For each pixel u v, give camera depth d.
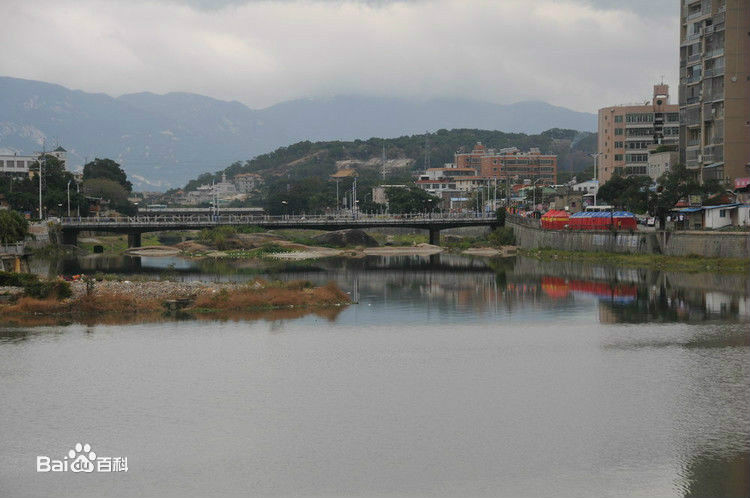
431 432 52.56
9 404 58.91
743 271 132.62
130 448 50.47
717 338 79.94
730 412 55.53
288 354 74.50
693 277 131.50
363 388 62.56
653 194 172.25
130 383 64.38
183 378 65.75
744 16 161.62
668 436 51.25
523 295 116.81
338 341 80.69
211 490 44.59
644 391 60.91
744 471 45.94
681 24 180.88
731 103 162.62
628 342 78.81
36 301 98.38
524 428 53.06
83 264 183.25
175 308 99.81
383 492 44.09
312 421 54.81
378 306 106.00
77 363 71.06
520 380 64.62
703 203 161.62
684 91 179.62
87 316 95.56
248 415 56.16
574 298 111.88
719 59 165.25
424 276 151.38
